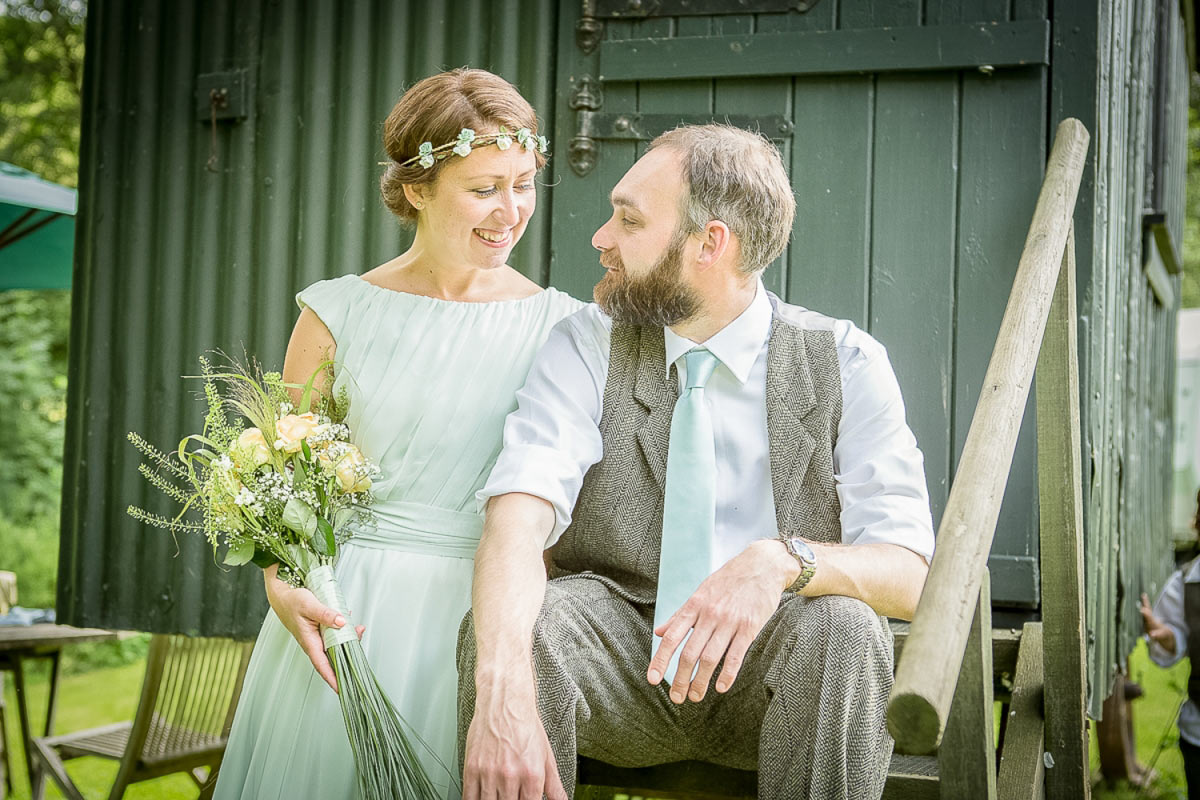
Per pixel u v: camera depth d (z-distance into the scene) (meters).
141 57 3.35
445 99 2.24
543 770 1.66
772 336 2.08
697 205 1.98
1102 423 2.77
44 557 9.94
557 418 2.07
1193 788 4.07
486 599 1.82
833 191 2.78
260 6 3.25
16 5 10.77
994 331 2.67
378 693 2.08
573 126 2.97
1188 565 4.34
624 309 2.04
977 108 2.71
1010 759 2.07
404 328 2.36
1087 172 2.62
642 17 2.92
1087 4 2.64
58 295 11.13
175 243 3.30
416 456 2.30
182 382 3.28
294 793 2.18
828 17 2.80
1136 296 4.06
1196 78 11.62
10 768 4.84
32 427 10.55
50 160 10.87
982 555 1.48
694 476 2.00
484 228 2.28
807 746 1.70
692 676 1.70
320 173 3.18
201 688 3.92
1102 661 2.82
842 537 2.01
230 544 2.19
